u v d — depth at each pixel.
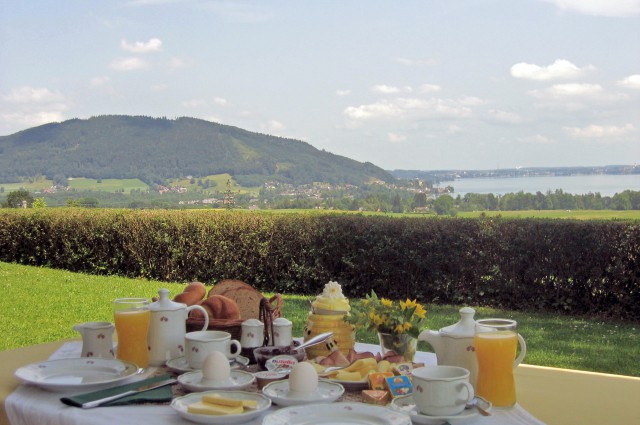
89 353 2.50
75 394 2.16
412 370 2.07
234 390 2.15
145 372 2.39
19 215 14.58
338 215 10.99
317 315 2.58
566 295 9.27
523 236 9.42
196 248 12.23
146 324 2.48
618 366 6.26
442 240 9.89
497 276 9.62
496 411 1.98
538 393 2.33
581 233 9.08
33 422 2.02
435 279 10.01
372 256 10.39
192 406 1.90
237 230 11.73
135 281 12.27
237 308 2.68
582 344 7.21
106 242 13.32
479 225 9.69
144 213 12.88
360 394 2.17
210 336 2.43
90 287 11.59
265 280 11.59
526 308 9.52
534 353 6.75
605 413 2.12
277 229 11.31
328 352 2.49
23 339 7.99
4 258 14.91
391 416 1.85
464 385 1.86
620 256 8.88
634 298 8.85
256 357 2.44
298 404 2.00
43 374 2.29
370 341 6.73
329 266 10.91
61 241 14.04
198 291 2.72
